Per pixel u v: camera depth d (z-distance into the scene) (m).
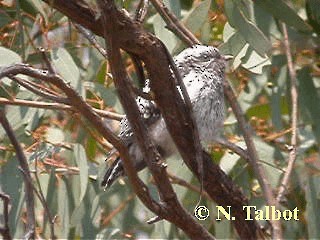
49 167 10.56
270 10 9.84
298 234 11.11
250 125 11.23
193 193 10.90
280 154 10.90
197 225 7.71
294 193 11.07
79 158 10.14
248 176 11.16
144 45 7.21
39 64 11.06
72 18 7.22
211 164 8.18
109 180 9.73
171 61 7.34
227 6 9.66
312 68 11.72
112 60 6.87
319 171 10.97
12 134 7.63
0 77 6.71
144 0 9.76
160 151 10.06
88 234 10.58
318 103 11.16
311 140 11.46
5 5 10.78
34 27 11.23
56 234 10.70
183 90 7.49
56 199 10.83
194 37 10.09
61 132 10.87
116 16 6.83
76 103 6.93
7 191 10.07
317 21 10.73
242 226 8.58
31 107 9.98
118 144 7.05
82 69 11.64
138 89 7.38
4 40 10.88
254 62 10.39
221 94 10.34
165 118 7.67
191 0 11.57
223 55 10.47
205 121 10.09
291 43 11.45
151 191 10.35
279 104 11.20
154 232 11.12
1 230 7.23
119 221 11.45
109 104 10.60
